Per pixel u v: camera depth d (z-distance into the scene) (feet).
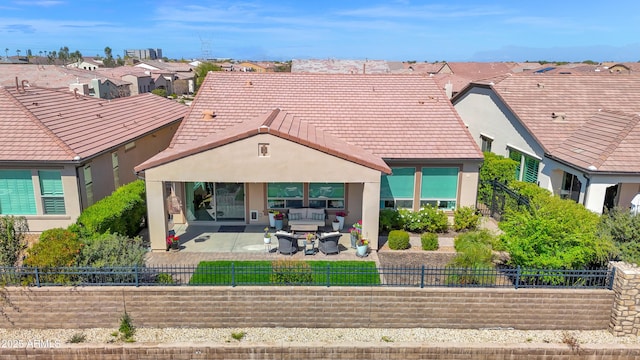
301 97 76.74
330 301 41.06
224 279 45.98
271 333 40.52
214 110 71.87
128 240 50.65
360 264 51.70
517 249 44.57
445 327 41.65
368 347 38.09
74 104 78.43
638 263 41.32
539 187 67.97
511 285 42.11
